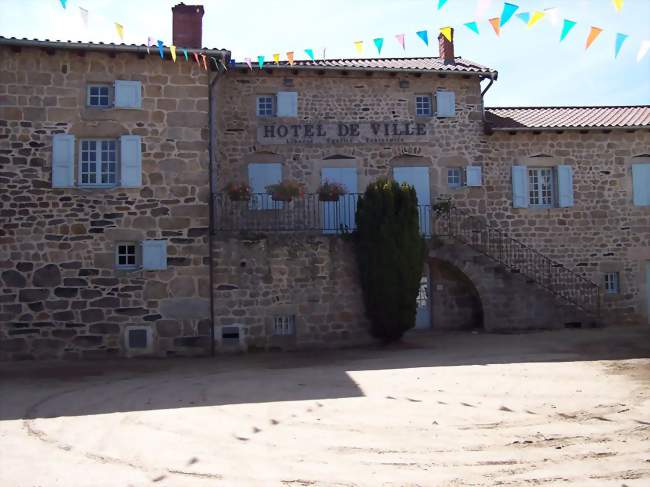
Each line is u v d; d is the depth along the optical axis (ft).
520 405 22.75
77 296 37.45
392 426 20.20
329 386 26.89
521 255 46.98
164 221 38.70
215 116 43.65
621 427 19.71
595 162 48.39
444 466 16.31
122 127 38.70
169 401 24.82
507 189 47.47
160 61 39.55
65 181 37.65
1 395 26.68
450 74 46.68
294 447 18.17
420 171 46.55
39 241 37.32
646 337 39.32
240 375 30.63
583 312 44.16
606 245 47.98
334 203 45.21
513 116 50.52
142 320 38.01
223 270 39.19
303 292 39.99
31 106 37.81
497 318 43.34
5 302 36.70
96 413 23.04
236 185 40.55
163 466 16.72
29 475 16.17
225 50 39.06
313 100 46.09
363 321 40.50
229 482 15.42
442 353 35.70
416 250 39.99
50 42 37.24
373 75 46.44
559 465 16.28
